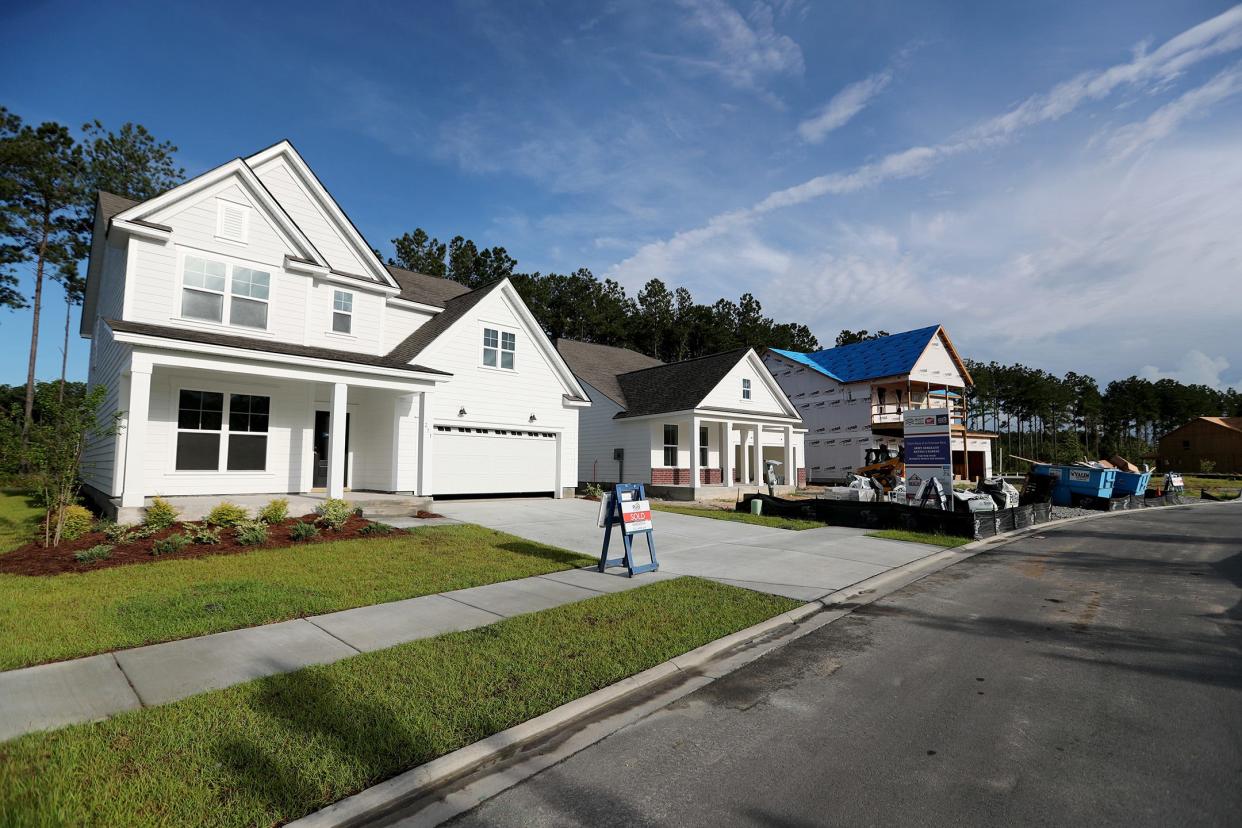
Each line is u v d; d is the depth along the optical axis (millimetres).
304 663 5035
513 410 18922
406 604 6953
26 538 10430
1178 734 4047
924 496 14992
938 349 37469
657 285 60875
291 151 15602
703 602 7262
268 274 14414
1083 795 3318
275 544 10039
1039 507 17109
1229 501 27484
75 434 9664
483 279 50469
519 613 6660
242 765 3465
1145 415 83375
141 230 12461
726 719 4340
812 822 3088
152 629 5691
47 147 30844
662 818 3141
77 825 2887
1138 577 9352
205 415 13570
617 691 4684
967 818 3109
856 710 4473
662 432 25875
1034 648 5902
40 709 4078
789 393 40594
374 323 16672
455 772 3592
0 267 30969
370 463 16641
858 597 8070
